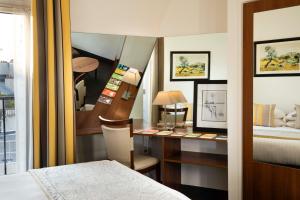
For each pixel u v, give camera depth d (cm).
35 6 256
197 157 296
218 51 309
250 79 227
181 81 328
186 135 282
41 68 263
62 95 270
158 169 300
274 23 215
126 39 332
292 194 212
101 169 197
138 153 328
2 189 162
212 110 300
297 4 204
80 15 308
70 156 274
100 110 332
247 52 228
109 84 333
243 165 236
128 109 344
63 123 271
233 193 241
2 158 280
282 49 214
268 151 223
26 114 270
